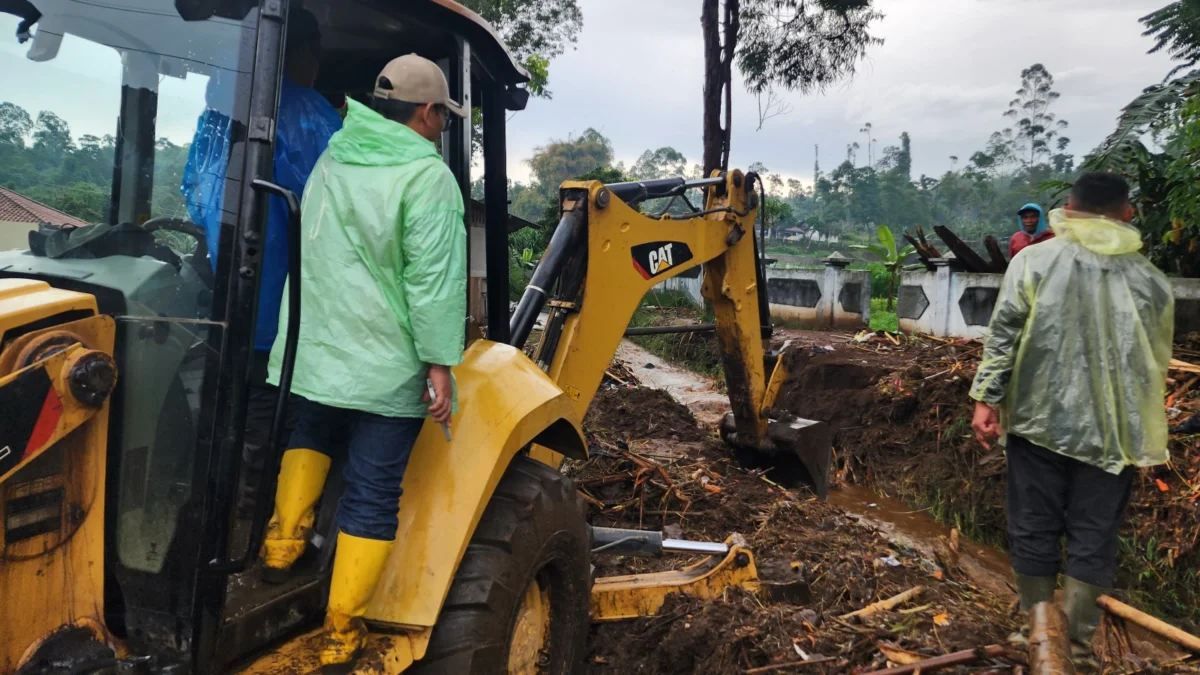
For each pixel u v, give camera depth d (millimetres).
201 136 2090
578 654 3111
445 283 2182
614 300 4398
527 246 27859
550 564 2916
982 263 10492
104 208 2139
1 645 1812
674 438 7434
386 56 3018
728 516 5207
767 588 3936
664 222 4727
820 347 9508
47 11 2172
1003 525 5973
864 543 4914
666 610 3689
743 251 5574
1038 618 2898
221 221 2021
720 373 11570
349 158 2262
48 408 1802
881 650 3365
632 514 5270
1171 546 5109
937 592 4168
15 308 1788
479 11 26438
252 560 2143
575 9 27969
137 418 2045
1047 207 9430
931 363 8266
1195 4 9383
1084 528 3281
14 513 1810
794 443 5906
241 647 2211
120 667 1985
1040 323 3270
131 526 2057
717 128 15875
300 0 2541
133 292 2053
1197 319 7785
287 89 2555
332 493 2586
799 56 15742
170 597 2051
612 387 8984
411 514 2439
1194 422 5703
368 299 2193
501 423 2617
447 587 2359
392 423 2301
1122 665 3174
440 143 2865
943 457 6789
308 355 2219
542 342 4148
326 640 2246
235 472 2043
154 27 2121
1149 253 8742
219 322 2016
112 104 2158
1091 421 3203
